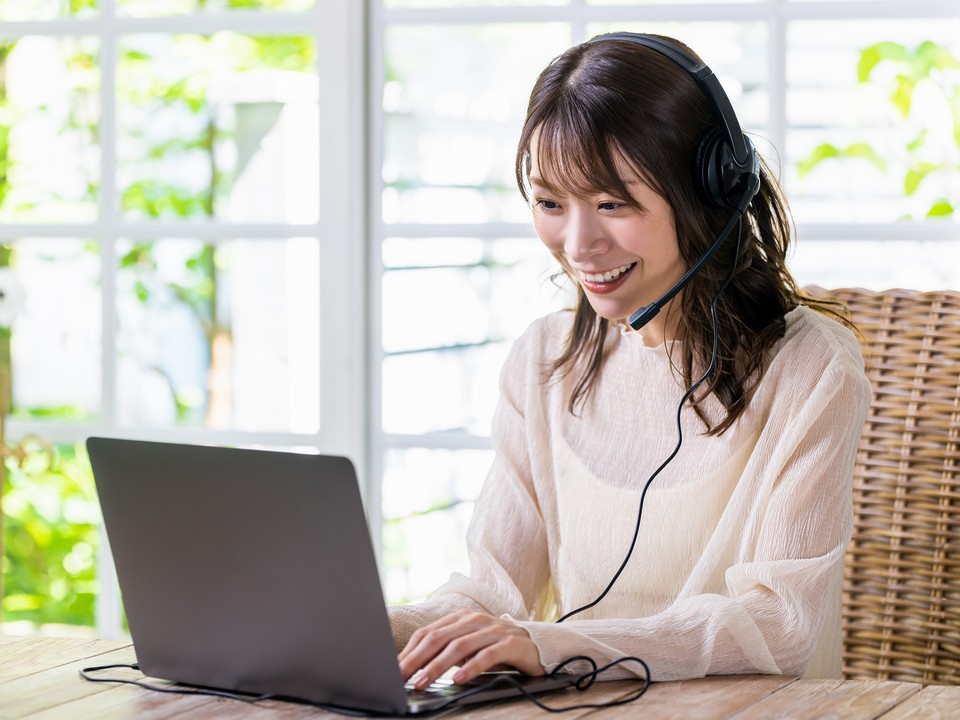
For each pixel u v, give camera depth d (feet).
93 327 8.70
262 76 8.32
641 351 5.44
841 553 4.67
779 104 7.67
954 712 3.73
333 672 3.75
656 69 4.69
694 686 4.07
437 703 3.71
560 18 7.87
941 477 5.91
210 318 8.52
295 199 8.32
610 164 4.61
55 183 8.68
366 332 8.27
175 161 8.50
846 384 4.87
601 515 5.39
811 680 4.14
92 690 4.04
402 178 8.18
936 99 7.54
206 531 3.86
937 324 6.00
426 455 8.29
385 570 8.38
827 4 7.57
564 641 4.09
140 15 8.46
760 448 5.00
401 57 8.10
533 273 8.07
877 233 7.66
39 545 8.97
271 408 8.46
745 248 5.10
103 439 4.00
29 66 8.63
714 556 5.00
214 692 4.00
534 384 5.80
